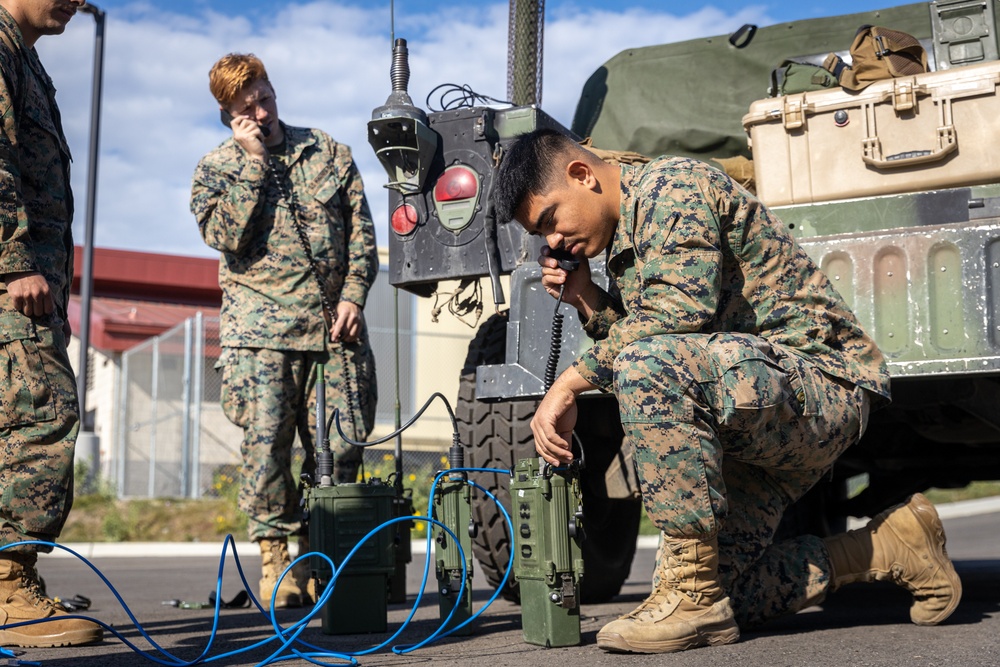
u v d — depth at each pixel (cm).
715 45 419
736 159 354
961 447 393
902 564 256
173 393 1388
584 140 342
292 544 809
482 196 305
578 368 235
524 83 409
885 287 266
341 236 385
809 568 249
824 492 414
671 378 220
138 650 233
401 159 310
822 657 215
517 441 308
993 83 281
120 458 1234
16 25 277
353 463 379
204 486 1264
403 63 310
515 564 254
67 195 294
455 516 272
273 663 232
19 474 267
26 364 267
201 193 372
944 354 259
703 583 230
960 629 252
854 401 240
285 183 378
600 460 317
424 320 1457
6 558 268
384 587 282
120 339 1491
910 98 287
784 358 230
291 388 374
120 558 804
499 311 316
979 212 279
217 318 1341
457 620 270
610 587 369
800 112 299
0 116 265
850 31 404
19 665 227
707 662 211
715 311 228
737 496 246
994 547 734
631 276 240
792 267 242
